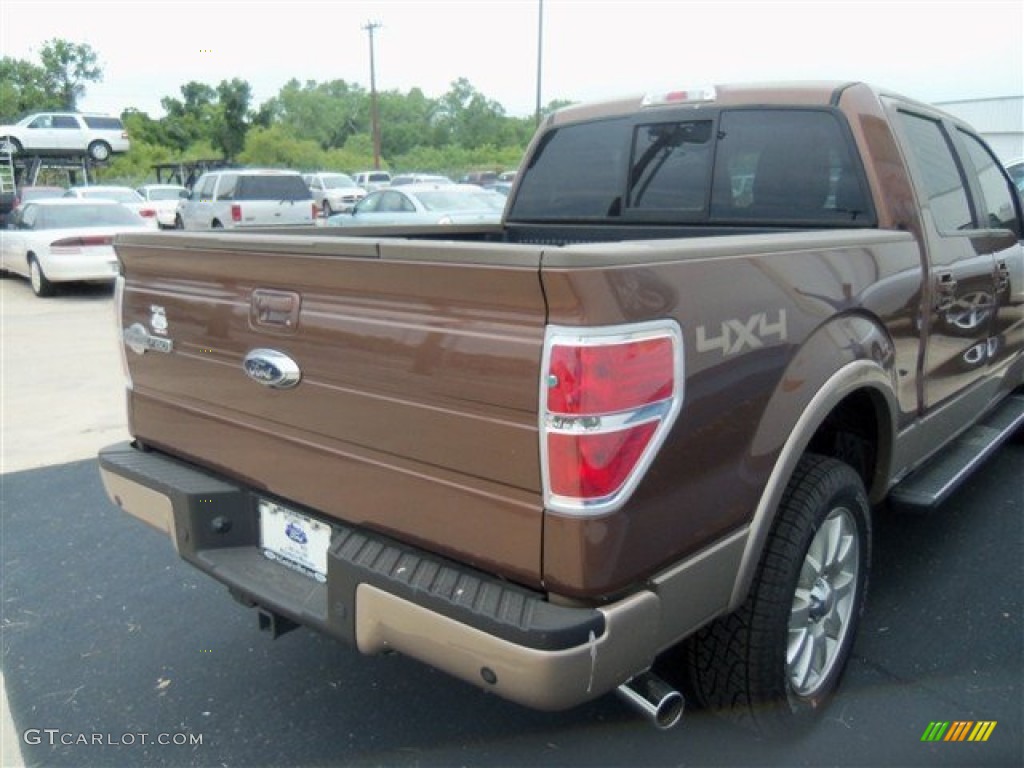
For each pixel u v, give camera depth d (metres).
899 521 4.47
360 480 2.38
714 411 2.20
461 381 2.09
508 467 2.05
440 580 2.17
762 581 2.51
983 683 3.11
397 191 16.14
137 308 3.09
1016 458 5.42
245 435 2.72
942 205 3.70
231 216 19.47
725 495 2.29
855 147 3.36
